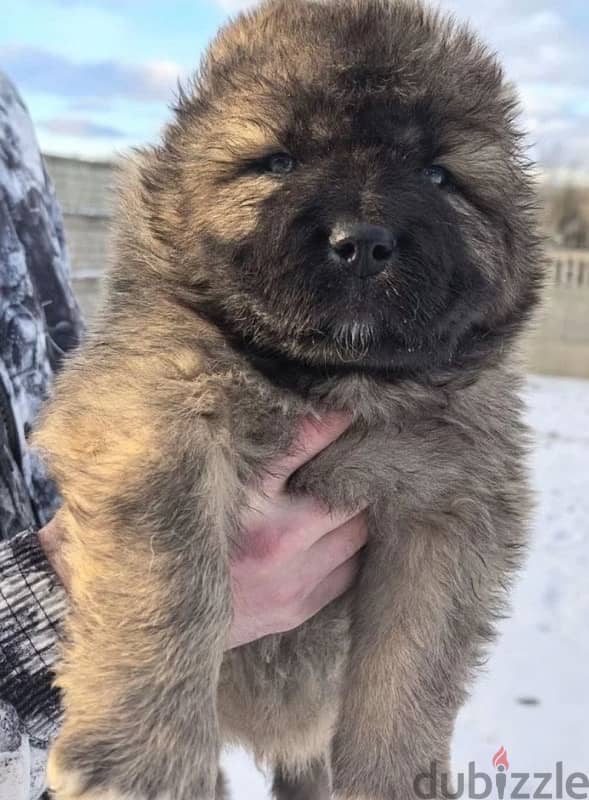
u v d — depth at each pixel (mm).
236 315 363
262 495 368
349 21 389
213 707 336
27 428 406
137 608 324
